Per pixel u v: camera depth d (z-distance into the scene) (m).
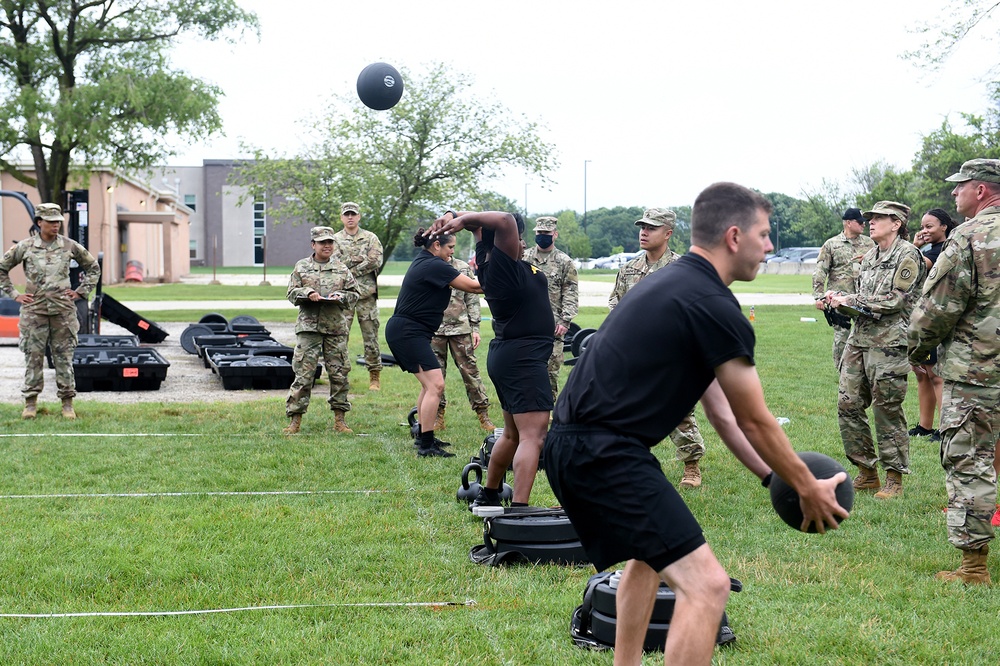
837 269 9.73
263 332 18.23
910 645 4.21
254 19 34.09
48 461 7.85
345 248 12.17
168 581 5.04
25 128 31.66
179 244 66.81
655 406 3.28
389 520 6.26
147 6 33.34
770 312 26.91
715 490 7.21
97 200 47.22
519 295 5.96
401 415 10.45
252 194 40.41
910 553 5.67
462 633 4.35
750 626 4.43
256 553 5.50
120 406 10.77
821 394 12.09
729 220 3.34
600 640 4.20
